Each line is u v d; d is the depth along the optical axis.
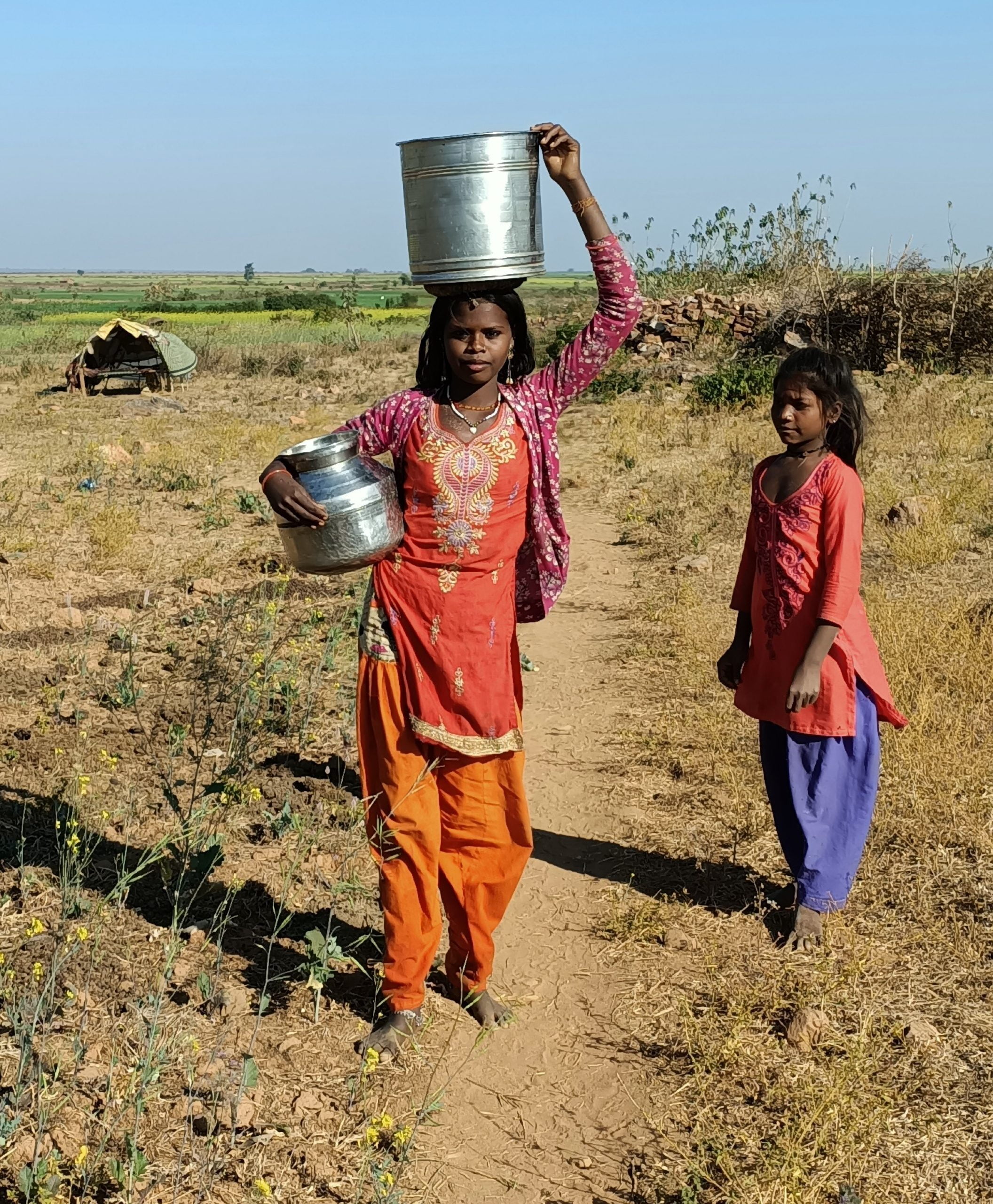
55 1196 2.79
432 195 3.20
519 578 3.64
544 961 4.06
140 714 5.92
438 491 3.34
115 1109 3.13
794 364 3.94
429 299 86.81
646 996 3.83
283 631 7.35
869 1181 3.00
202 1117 3.16
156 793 5.03
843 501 3.89
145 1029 3.33
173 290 108.38
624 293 3.37
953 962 3.90
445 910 4.35
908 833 4.66
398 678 3.46
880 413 15.80
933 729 5.51
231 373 27.73
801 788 4.07
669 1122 3.28
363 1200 2.96
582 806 5.21
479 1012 3.73
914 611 7.18
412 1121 3.27
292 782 5.17
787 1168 3.00
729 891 4.43
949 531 9.31
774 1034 3.60
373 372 26.61
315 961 3.80
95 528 10.05
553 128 3.28
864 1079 3.35
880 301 21.41
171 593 8.31
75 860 4.15
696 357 22.17
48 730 5.59
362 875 4.46
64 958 3.49
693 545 9.64
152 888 4.28
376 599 3.49
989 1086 3.33
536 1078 3.48
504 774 3.54
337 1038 3.58
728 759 5.48
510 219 3.21
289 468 3.36
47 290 135.12
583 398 19.89
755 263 25.92
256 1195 2.91
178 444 16.23
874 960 3.91
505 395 3.40
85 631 7.31
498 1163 3.15
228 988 3.70
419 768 3.49
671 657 7.02
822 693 3.97
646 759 5.62
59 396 23.09
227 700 6.08
